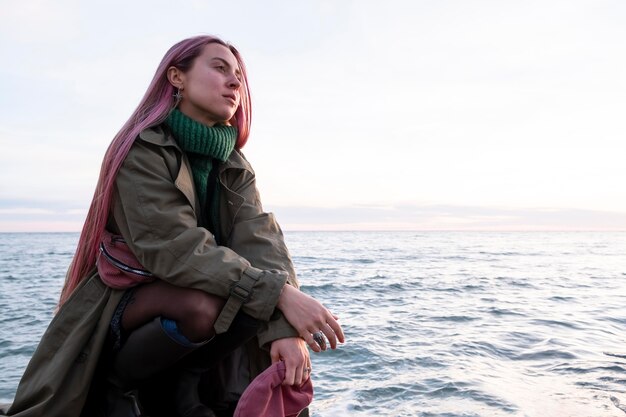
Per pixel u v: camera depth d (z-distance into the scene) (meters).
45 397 1.47
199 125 1.67
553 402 4.53
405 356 6.51
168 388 1.62
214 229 1.78
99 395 1.61
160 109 1.67
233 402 1.63
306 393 1.56
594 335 7.91
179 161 1.66
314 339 1.50
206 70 1.69
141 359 1.46
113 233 1.65
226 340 1.51
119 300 1.54
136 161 1.57
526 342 7.31
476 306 11.67
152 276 1.54
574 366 5.81
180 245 1.48
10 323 10.11
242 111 1.90
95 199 1.64
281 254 1.72
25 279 20.91
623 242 96.31
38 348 1.54
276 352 1.50
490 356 6.45
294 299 1.52
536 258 38.53
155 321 1.45
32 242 106.62
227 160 1.81
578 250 57.03
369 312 10.89
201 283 1.45
